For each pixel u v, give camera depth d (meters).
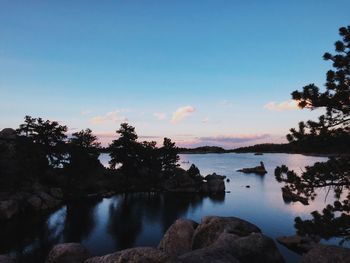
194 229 24.84
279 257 18.38
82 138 85.19
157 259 12.09
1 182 63.31
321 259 14.08
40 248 40.66
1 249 39.78
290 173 16.55
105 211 64.94
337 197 16.53
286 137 17.19
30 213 59.94
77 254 19.58
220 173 167.62
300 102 16.31
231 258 14.10
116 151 101.50
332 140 16.17
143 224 54.94
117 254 12.93
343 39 16.23
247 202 80.00
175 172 106.88
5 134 84.31
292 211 67.88
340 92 15.38
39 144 76.25
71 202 73.31
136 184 101.19
